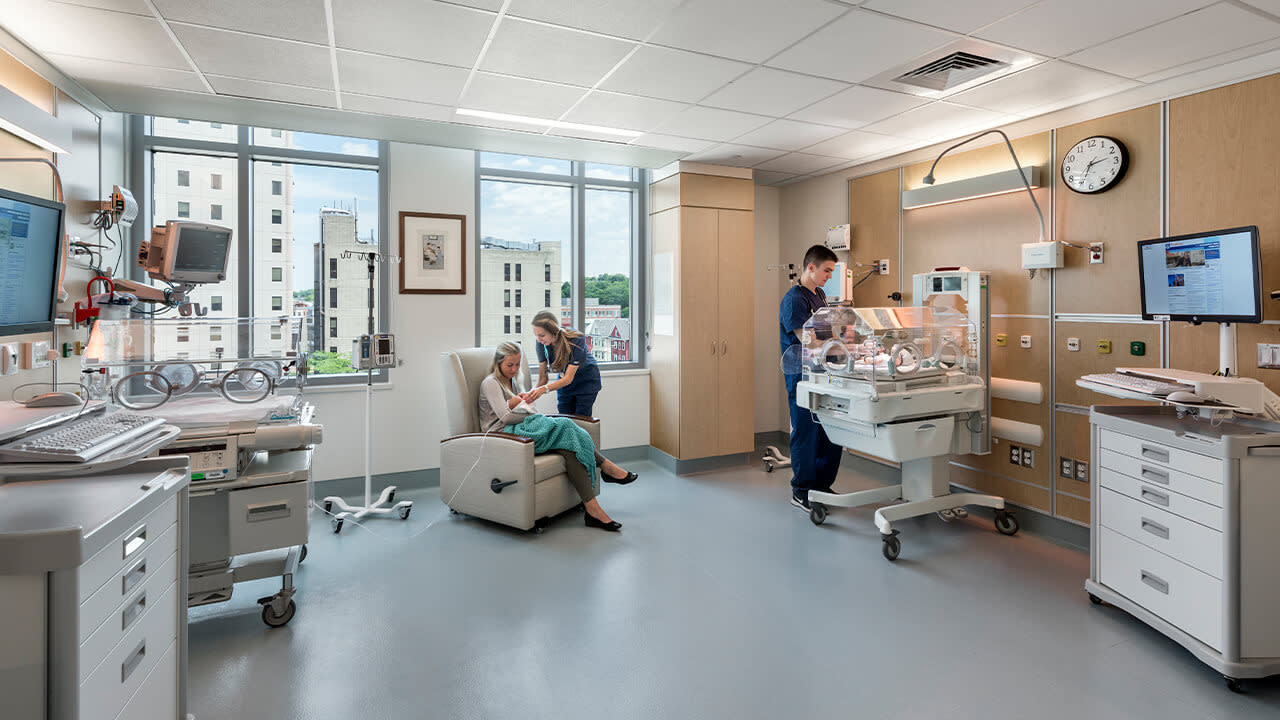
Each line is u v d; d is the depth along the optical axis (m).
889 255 4.49
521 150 4.30
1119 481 2.52
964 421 3.53
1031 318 3.56
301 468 2.45
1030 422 3.57
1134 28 2.40
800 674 2.13
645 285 5.21
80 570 1.16
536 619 2.50
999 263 3.73
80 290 2.90
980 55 2.68
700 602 2.66
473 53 2.65
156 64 2.72
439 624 2.46
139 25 2.35
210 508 2.37
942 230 4.09
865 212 4.68
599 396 5.00
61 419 1.68
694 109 3.43
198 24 2.35
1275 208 2.59
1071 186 3.30
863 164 4.69
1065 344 3.39
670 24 2.39
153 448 1.63
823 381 3.45
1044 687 2.06
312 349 4.07
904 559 3.14
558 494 3.60
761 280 5.51
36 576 1.11
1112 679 2.11
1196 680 2.11
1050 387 3.46
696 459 4.83
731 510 3.92
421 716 1.89
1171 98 2.93
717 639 2.36
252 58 2.67
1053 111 3.42
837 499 3.54
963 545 3.34
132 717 1.38
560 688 2.04
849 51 2.65
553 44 2.56
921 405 3.17
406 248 4.24
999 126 3.72
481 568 3.01
